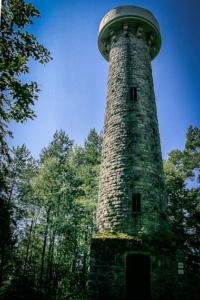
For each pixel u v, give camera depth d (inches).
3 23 303.6
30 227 957.2
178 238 419.8
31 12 331.0
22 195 945.5
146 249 392.2
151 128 535.5
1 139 377.7
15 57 314.8
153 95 601.0
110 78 612.4
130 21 647.8
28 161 1041.5
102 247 393.4
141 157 486.9
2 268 770.8
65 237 890.7
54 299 775.1
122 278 373.1
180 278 382.9
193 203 880.3
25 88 295.4
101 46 729.0
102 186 495.5
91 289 367.9
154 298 362.3
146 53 642.2
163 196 487.8
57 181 936.3
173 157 1120.8
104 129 566.9
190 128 1145.4
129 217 429.4
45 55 341.1
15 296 597.9
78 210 959.6
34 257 1008.9
